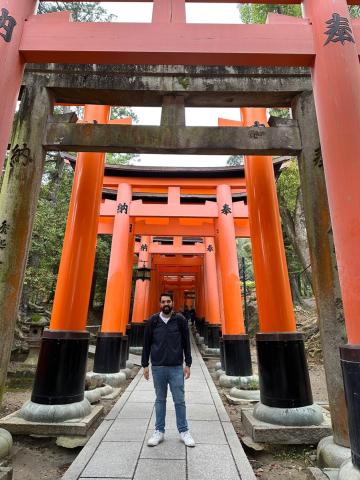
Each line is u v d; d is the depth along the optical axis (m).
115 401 8.06
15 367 11.55
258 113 7.80
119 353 10.66
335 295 4.56
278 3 5.01
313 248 4.84
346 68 3.99
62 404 5.89
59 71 5.49
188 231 15.38
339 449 4.10
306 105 5.35
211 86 5.46
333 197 3.78
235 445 4.80
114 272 11.47
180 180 13.04
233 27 4.47
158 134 5.16
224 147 5.11
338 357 4.38
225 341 10.42
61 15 4.50
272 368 5.79
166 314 5.31
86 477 3.85
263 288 6.33
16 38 4.29
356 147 3.71
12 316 4.52
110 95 5.61
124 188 12.85
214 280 18.69
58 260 16.42
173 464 4.19
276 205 6.82
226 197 12.41
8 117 4.07
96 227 7.19
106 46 4.37
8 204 4.83
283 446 5.12
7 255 4.62
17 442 5.38
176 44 4.39
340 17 4.21
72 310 6.46
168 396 8.12
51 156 19.50
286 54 4.34
